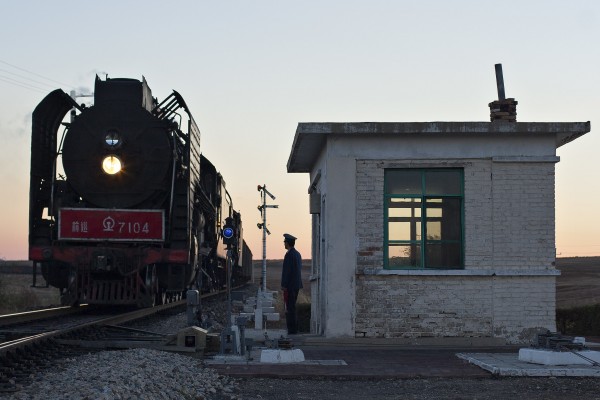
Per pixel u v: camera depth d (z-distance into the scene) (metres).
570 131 12.88
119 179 19.55
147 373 8.52
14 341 9.81
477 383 8.96
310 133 12.91
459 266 13.12
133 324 16.73
